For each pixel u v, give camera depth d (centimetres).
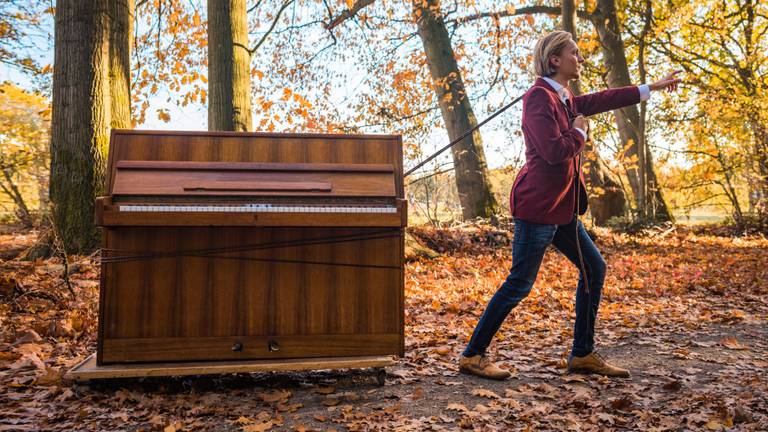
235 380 353
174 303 320
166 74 1451
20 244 897
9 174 1927
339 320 333
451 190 1534
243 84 906
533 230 349
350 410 299
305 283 331
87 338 439
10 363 362
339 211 315
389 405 309
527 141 356
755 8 2167
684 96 2270
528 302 661
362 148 345
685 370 377
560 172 344
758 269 950
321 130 1788
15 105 1947
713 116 2089
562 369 385
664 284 804
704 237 1661
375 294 337
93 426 270
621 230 1548
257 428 268
